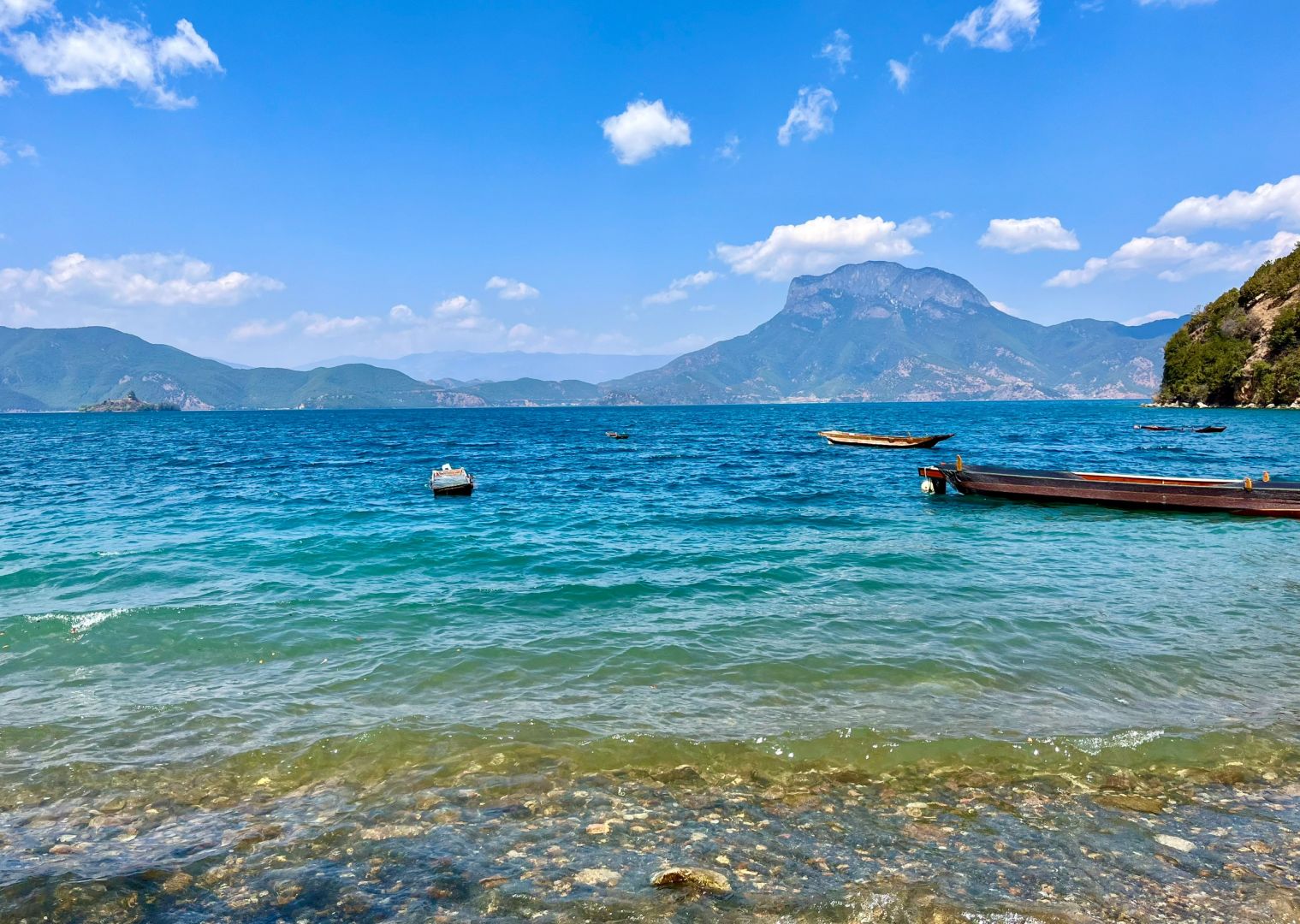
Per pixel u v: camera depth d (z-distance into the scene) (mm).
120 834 5742
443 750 7168
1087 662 9516
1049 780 6574
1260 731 7504
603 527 20844
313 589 13656
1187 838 5633
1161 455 46594
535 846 5523
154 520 22406
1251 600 12570
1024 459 44812
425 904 4809
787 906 4770
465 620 11633
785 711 8047
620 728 7621
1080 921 4621
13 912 4719
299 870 5223
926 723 7711
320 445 67438
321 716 7973
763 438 75062
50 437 85125
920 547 17562
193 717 7945
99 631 11000
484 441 74375
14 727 7695
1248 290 141500
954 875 5133
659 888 4961
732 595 13148
